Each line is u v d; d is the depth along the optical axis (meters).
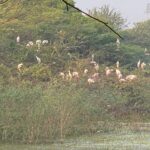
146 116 31.81
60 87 29.39
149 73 39.75
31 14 46.56
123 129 26.81
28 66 38.47
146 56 50.25
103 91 31.62
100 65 41.88
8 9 45.94
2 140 23.20
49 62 38.97
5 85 29.58
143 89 33.69
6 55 38.97
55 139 23.56
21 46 39.81
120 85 33.66
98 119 28.12
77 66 37.66
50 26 44.50
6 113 23.86
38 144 22.62
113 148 21.22
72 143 22.72
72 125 24.94
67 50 40.97
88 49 44.16
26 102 24.61
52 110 24.23
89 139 23.88
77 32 44.50
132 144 22.38
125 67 43.47
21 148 21.41
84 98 27.95
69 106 25.25
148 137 24.45
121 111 31.08
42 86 30.34
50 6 49.44
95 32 45.06
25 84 30.67
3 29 42.41
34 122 23.50
